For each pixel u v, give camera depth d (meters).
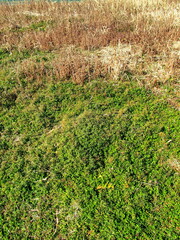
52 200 3.34
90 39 6.99
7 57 6.60
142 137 4.00
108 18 8.30
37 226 3.10
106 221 3.07
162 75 5.36
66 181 3.53
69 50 6.55
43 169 3.70
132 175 3.54
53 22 8.73
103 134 4.05
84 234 2.98
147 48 6.31
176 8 8.70
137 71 5.55
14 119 4.63
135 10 9.09
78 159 3.75
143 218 3.08
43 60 6.22
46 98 5.01
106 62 5.89
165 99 4.73
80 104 4.77
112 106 4.65
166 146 3.87
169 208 3.15
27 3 10.75
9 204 3.34
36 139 4.23
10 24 8.51
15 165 3.80
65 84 5.34
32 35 7.48
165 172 3.54
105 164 3.71
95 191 3.38
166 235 2.91
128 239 2.90
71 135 4.10
